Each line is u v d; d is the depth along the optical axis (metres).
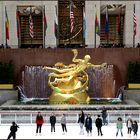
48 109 32.75
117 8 49.09
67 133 26.73
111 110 31.67
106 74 38.44
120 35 50.19
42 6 48.09
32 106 32.94
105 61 39.16
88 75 38.25
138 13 47.31
